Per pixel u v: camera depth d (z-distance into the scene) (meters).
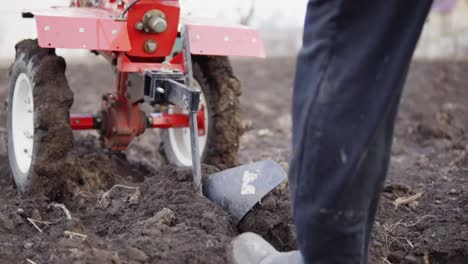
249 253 2.17
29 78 2.73
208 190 2.59
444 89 6.11
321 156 1.85
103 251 2.19
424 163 3.65
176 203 2.52
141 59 2.83
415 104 5.41
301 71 1.90
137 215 2.53
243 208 2.47
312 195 1.88
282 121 4.74
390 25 1.80
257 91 5.82
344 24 1.82
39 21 2.64
